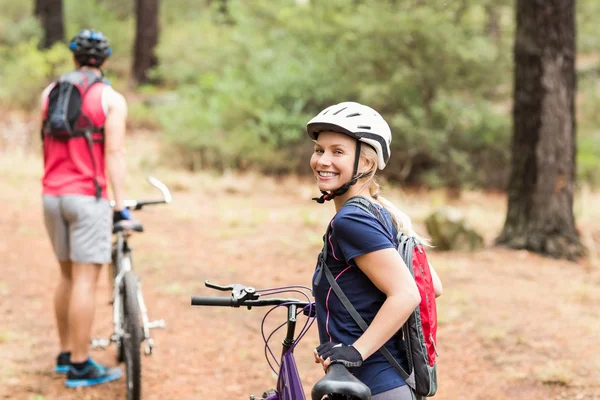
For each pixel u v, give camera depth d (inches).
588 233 392.2
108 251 185.9
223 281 288.7
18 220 388.2
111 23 1010.1
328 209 454.3
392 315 93.7
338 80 615.2
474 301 257.4
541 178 343.6
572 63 343.9
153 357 213.6
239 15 715.4
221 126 615.5
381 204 104.9
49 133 182.1
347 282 98.3
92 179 182.9
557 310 248.8
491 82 606.5
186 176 540.7
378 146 99.9
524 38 344.2
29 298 267.6
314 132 103.0
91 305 186.9
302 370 203.9
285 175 590.9
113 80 837.2
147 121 725.3
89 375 190.2
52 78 722.2
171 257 323.0
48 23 790.5
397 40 583.8
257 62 659.4
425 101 605.0
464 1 601.0
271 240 353.4
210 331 235.0
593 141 681.0
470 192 589.0
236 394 190.4
